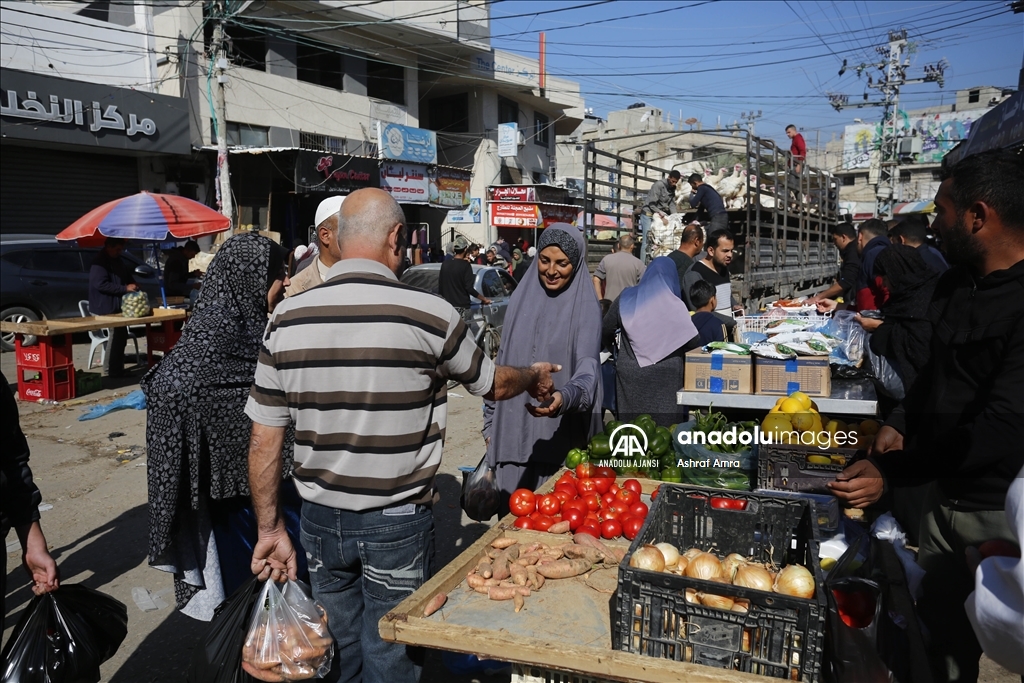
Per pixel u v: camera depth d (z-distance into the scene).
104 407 8.16
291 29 17.41
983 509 2.17
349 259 2.24
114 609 2.66
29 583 4.20
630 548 2.04
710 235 5.93
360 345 2.11
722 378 4.29
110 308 9.46
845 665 1.80
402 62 23.05
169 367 2.70
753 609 1.76
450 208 23.84
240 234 2.91
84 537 4.87
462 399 9.12
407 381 2.15
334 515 2.20
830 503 2.69
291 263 4.36
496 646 1.88
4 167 14.29
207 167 17.28
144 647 3.55
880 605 1.92
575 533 2.62
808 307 6.50
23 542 2.44
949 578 2.40
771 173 11.70
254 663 2.26
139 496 5.59
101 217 8.99
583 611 2.11
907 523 2.78
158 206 9.22
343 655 2.40
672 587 1.82
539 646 1.86
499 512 3.32
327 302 2.15
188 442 2.70
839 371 4.48
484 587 2.20
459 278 9.57
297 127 19.47
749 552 2.39
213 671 2.35
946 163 9.33
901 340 3.78
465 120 26.50
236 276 2.82
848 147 51.94
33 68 14.59
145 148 15.52
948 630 2.40
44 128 13.84
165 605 3.98
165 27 16.81
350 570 2.32
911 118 48.94
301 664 2.25
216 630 2.41
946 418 2.27
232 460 2.79
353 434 2.13
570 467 3.26
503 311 11.11
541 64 28.08
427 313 2.17
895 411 2.64
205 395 2.70
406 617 1.99
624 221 11.98
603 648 1.90
